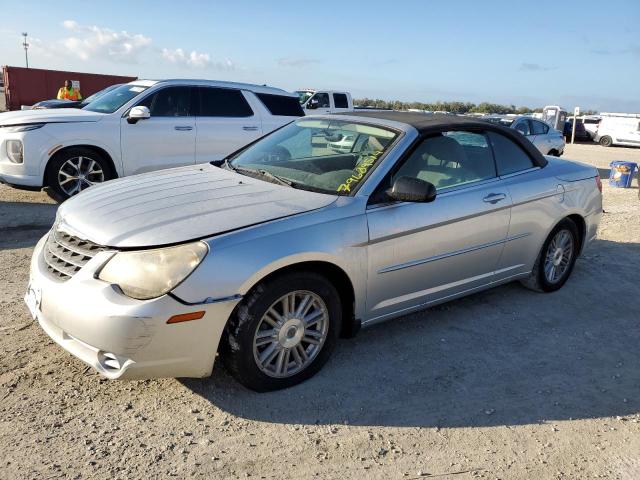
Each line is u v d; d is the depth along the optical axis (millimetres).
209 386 3469
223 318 3090
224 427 3096
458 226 4191
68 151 7930
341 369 3773
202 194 3682
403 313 4117
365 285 3711
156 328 2910
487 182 4555
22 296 4648
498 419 3350
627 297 5492
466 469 2900
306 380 3598
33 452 2791
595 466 2992
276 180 4008
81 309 2961
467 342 4293
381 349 4090
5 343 3818
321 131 4570
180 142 8789
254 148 4820
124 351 2912
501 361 4047
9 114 8195
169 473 2717
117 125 8242
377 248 3699
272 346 3363
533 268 5164
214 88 9242
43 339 3906
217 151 9188
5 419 3025
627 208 10430
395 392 3551
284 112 10023
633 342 4520
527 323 4715
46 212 7684
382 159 3945
